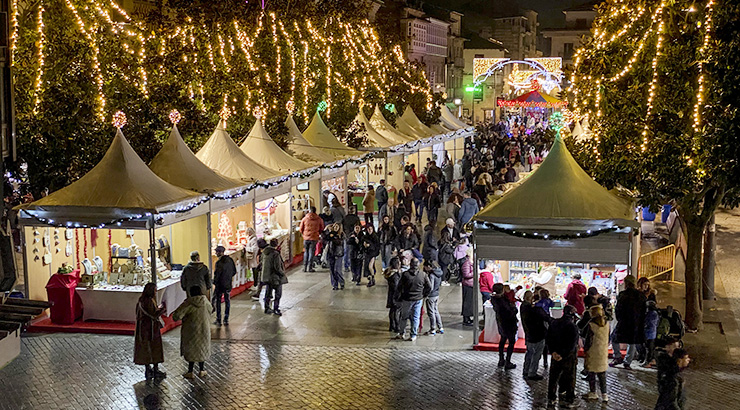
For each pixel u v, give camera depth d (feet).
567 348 38.45
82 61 65.36
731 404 39.58
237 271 64.44
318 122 90.12
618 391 41.42
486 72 227.20
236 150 67.92
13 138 21.17
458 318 56.13
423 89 136.77
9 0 21.40
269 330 52.70
